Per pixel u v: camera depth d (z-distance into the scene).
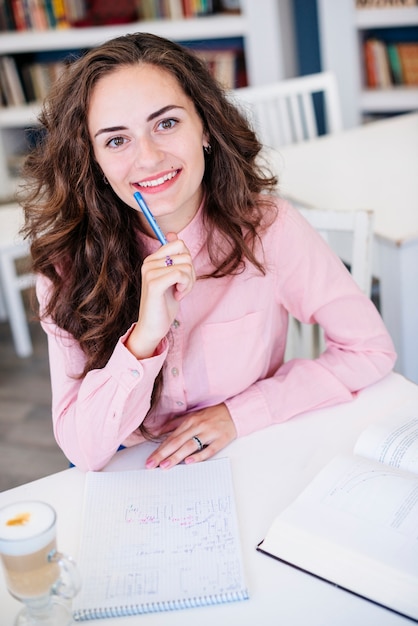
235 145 1.33
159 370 1.25
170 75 1.20
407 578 0.94
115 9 3.72
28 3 3.74
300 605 0.95
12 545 0.86
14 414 2.75
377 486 1.07
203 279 1.35
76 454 1.24
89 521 1.11
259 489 1.15
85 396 1.22
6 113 3.94
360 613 0.93
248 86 3.85
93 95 1.20
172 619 0.95
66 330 1.33
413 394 1.36
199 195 1.34
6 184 3.48
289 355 1.69
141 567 1.02
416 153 2.48
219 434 1.26
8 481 2.40
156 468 1.22
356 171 2.37
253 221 1.36
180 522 1.09
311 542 1.00
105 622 0.95
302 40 3.89
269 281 1.39
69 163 1.27
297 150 2.62
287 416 1.31
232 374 1.38
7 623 0.97
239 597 0.96
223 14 3.71
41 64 3.96
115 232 1.31
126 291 1.32
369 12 3.49
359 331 1.39
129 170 1.21
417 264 1.94
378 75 3.70
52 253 1.31
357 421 1.29
